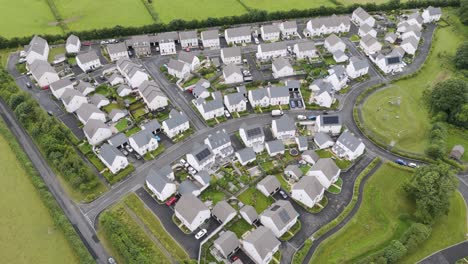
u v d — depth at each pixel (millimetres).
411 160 144750
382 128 158500
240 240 116875
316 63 194875
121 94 173125
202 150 138625
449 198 119375
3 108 169125
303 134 155375
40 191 129750
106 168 141125
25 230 120500
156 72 191000
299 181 129625
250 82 182750
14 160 144125
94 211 126500
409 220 123000
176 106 170375
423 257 113125
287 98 168125
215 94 170625
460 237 118625
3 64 195750
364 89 180000
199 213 118188
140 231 120000
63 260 112688
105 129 150750
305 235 118938
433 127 154750
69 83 174625
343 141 144875
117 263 111938
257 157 145125
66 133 152875
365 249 114562
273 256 113188
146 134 145750
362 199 129875
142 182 136750
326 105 168375
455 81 159625
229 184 134500
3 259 112562
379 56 193625
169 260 112125
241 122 162250
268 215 117062
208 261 111750
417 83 184375
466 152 147375
